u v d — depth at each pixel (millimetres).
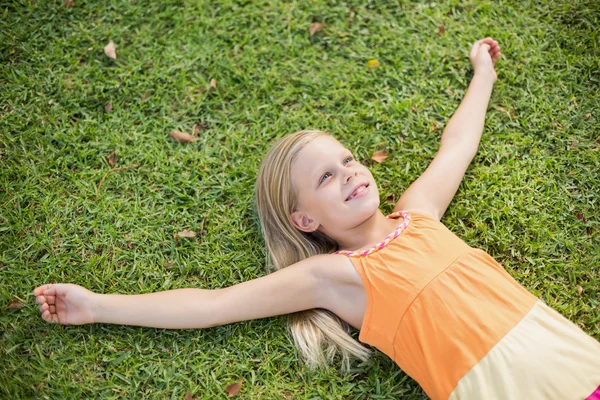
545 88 3113
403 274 2350
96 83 3139
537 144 2986
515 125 3035
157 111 3107
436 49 3242
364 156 2988
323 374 2480
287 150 2631
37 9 3295
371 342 2400
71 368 2471
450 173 2744
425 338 2266
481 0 3363
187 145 3016
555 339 2219
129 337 2533
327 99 3133
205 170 2943
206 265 2719
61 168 2918
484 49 3100
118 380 2467
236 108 3115
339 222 2531
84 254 2736
